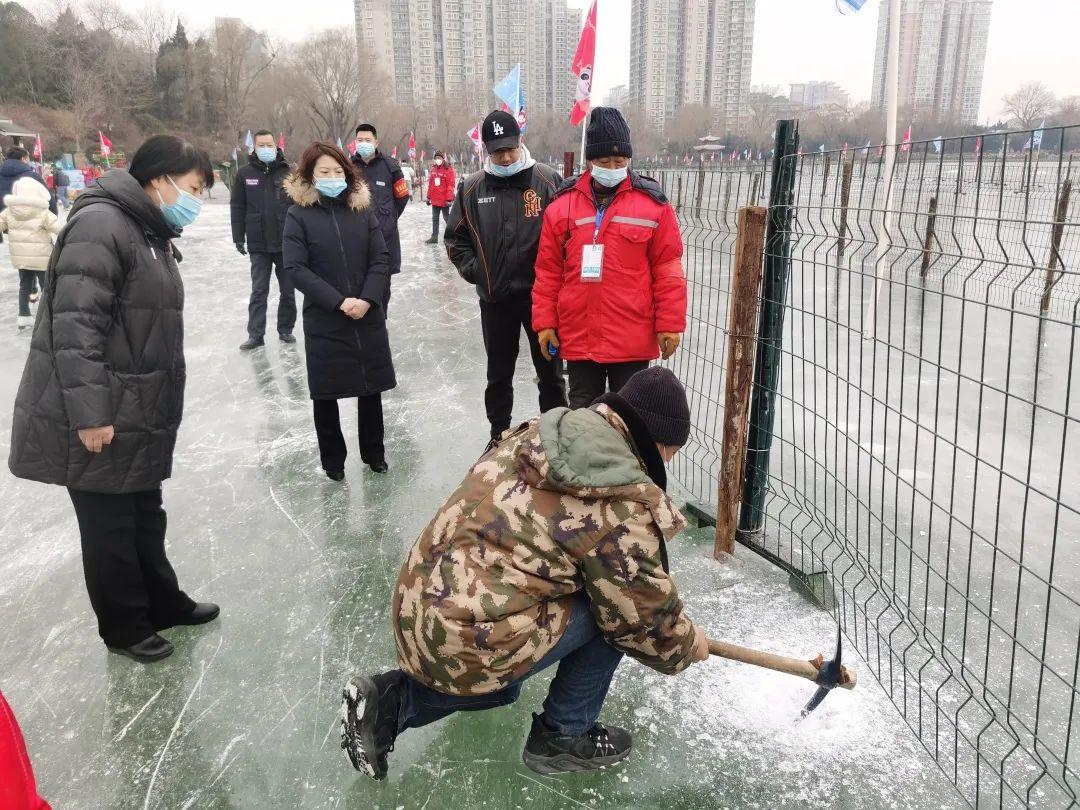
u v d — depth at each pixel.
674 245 3.04
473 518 1.63
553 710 1.91
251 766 1.99
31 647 2.50
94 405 1.99
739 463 2.75
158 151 2.12
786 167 2.50
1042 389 4.72
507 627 1.59
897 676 2.20
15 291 8.69
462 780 1.92
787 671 1.94
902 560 2.78
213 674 2.35
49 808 1.25
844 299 7.54
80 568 3.00
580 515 1.58
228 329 6.83
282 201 5.88
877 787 1.84
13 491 3.69
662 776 1.91
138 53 63.97
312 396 3.49
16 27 54.66
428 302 7.89
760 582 2.71
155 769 1.99
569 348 3.23
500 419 4.02
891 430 4.04
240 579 2.88
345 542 3.13
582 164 4.14
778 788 1.86
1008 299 7.01
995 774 1.85
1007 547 2.84
